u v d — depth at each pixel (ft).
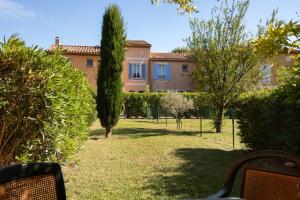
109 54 42.16
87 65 101.96
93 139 39.29
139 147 32.60
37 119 13.38
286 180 7.24
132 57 108.27
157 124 65.72
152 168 22.72
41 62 13.19
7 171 6.03
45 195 6.55
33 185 6.40
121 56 42.96
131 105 88.33
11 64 12.49
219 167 23.07
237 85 49.65
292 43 11.72
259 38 12.48
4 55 12.16
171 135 44.47
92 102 47.50
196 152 29.86
